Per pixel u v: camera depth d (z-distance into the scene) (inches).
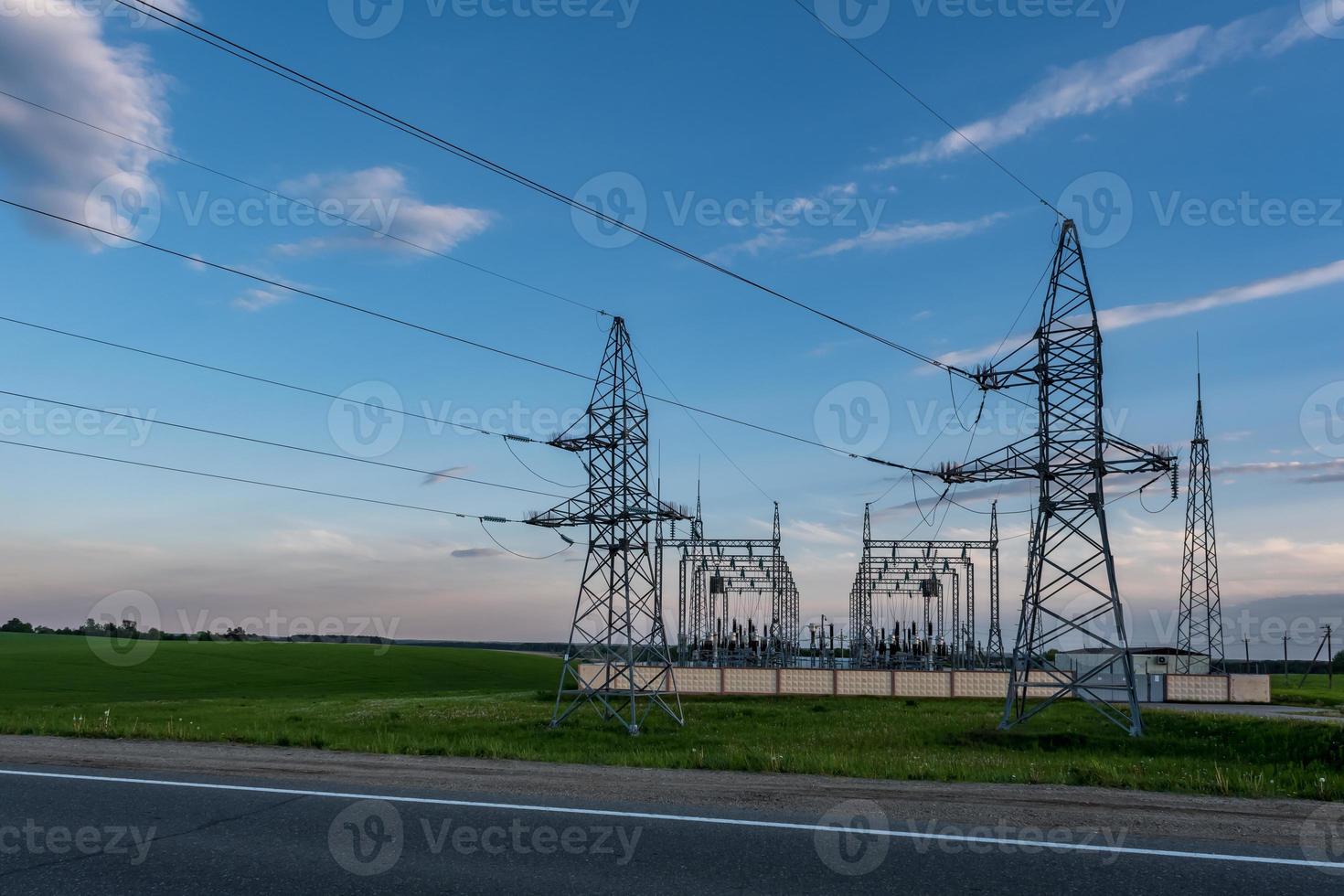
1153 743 1150.3
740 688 2126.0
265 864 343.6
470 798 459.2
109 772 538.6
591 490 1454.2
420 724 1393.9
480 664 4092.0
